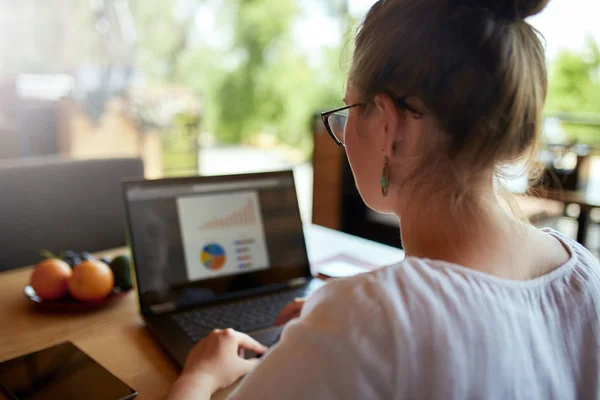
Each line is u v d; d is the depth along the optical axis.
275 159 7.09
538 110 0.50
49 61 5.19
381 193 0.57
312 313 0.46
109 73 5.11
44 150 4.22
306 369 0.43
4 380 0.74
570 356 0.52
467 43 0.46
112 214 1.63
